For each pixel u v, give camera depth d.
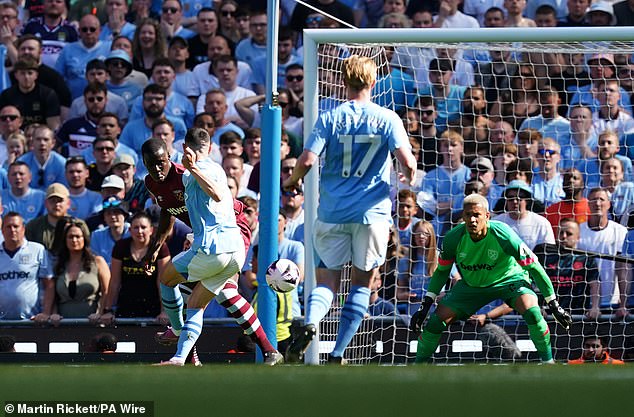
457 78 37.41
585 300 33.56
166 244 34.31
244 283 33.78
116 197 35.72
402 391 10.69
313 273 26.25
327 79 33.31
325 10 38.75
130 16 38.66
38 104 37.97
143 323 33.12
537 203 34.94
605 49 29.42
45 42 38.59
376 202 21.59
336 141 21.69
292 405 10.69
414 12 38.97
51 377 10.73
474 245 26.41
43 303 34.19
